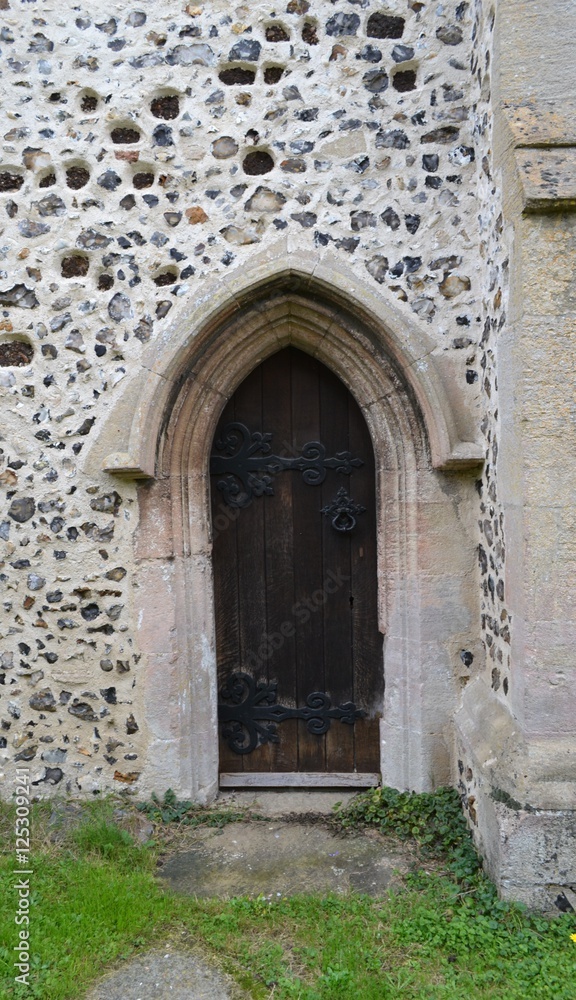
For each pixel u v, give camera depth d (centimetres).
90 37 311
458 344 312
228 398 336
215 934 243
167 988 220
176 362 308
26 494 323
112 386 318
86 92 313
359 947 232
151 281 316
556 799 244
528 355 248
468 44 306
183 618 328
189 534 329
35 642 326
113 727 327
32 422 321
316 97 309
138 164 314
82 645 325
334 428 345
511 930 238
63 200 316
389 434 323
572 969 219
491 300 290
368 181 311
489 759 267
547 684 252
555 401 248
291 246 311
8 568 325
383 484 326
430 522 317
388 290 312
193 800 331
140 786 328
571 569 250
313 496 348
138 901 257
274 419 347
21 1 310
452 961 228
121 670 324
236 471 348
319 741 354
